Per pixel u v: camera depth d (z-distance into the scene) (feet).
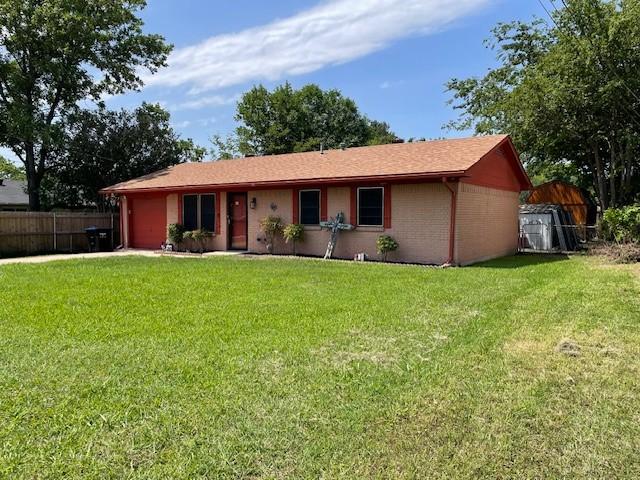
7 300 21.49
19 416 9.63
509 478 7.79
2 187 91.97
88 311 19.29
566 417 9.86
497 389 11.26
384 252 41.04
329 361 13.21
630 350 14.25
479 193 43.04
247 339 15.28
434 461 8.23
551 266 36.60
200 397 10.68
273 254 47.47
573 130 60.44
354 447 8.64
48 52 61.26
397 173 38.65
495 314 18.93
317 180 42.80
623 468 8.07
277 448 8.57
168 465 8.00
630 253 39.22
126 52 68.33
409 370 12.50
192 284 26.30
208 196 52.21
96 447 8.53
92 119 67.62
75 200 74.02
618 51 54.60
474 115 79.15
